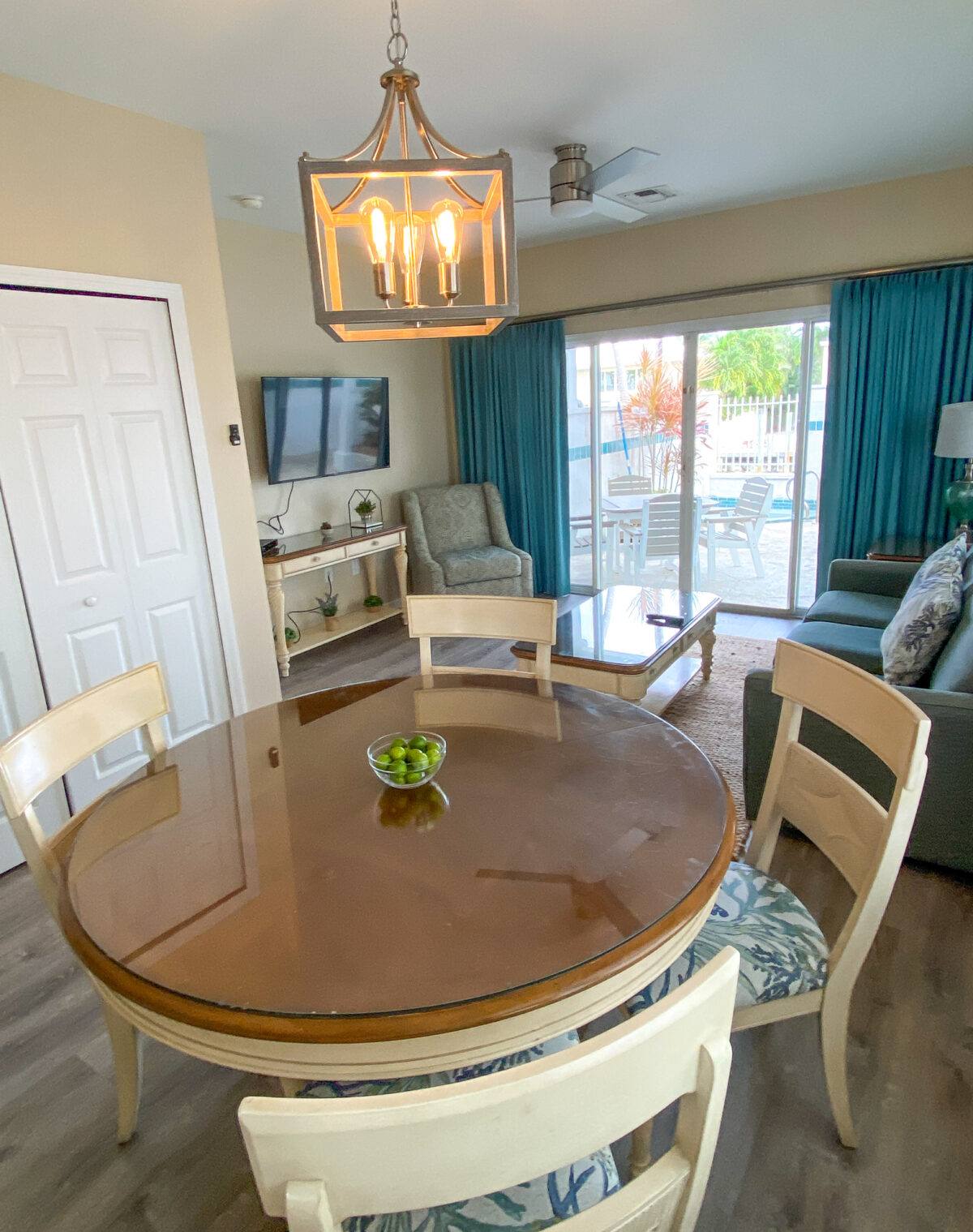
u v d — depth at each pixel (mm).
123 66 2404
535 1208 963
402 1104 582
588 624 3582
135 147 2809
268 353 4605
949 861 2191
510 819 1333
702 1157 741
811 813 1536
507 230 1383
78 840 1359
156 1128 1605
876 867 1282
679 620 3545
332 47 2334
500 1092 600
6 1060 1806
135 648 3020
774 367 4945
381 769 1428
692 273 4953
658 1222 752
